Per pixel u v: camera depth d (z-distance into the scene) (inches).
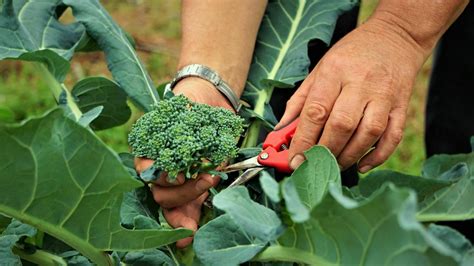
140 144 33.4
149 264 33.7
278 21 41.4
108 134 72.1
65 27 40.4
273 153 34.6
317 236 28.8
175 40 92.4
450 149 50.8
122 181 29.3
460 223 48.5
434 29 35.5
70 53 39.0
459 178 33.7
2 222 34.8
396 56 34.9
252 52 39.2
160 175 33.1
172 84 37.6
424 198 33.9
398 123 34.5
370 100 33.8
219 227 32.5
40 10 40.2
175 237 31.8
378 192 25.3
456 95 49.2
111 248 31.6
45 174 29.1
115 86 39.6
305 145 33.9
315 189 30.8
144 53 89.2
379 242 26.4
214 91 37.0
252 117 38.5
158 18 97.0
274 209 34.2
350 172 44.5
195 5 38.5
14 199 29.7
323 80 34.1
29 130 28.0
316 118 33.6
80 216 30.5
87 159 28.9
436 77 49.7
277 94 41.7
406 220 24.2
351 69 34.1
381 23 35.6
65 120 28.2
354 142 33.8
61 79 38.5
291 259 30.5
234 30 38.0
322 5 41.5
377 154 34.7
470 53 47.6
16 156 28.5
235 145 33.4
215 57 37.7
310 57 43.3
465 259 29.0
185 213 34.9
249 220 30.0
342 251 28.0
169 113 33.3
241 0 38.2
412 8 35.3
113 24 39.4
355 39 35.2
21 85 81.4
